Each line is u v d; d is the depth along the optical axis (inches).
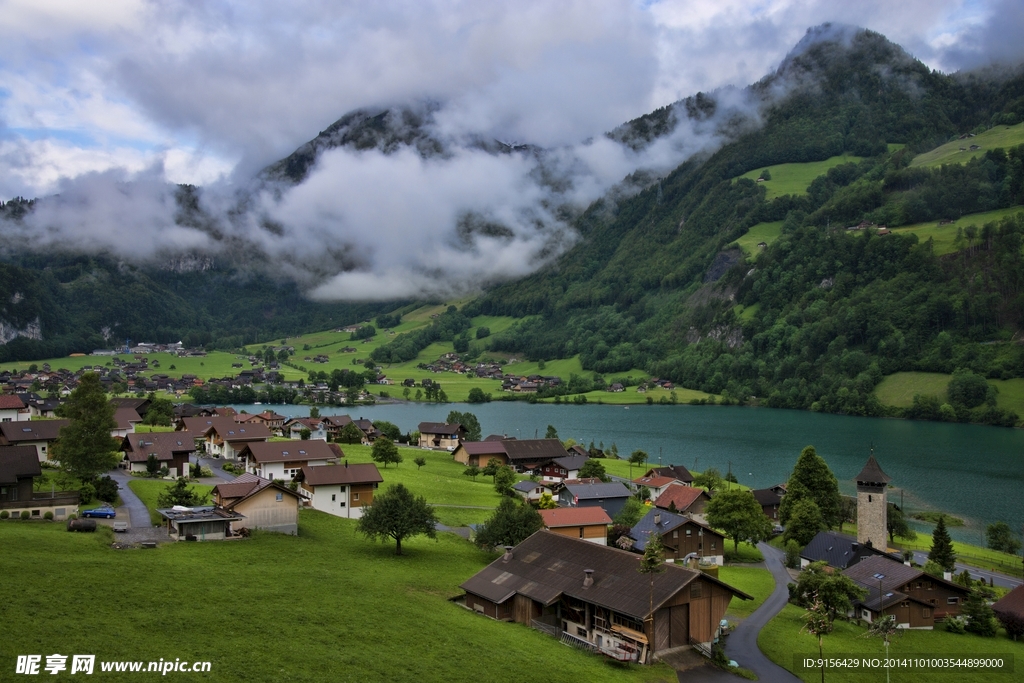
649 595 2628.0
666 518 4249.5
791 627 3125.0
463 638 2439.7
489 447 6929.1
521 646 2459.4
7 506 3228.3
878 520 4729.3
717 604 2763.3
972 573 4330.7
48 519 3282.5
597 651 2576.3
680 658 2586.1
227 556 3016.7
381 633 2364.7
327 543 3528.5
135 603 2299.5
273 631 2250.2
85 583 2389.3
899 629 3302.2
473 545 3887.8
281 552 3211.1
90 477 3843.5
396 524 3444.9
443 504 4820.4
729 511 4468.5
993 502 6461.6
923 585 3479.3
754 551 4623.5
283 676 1964.8
